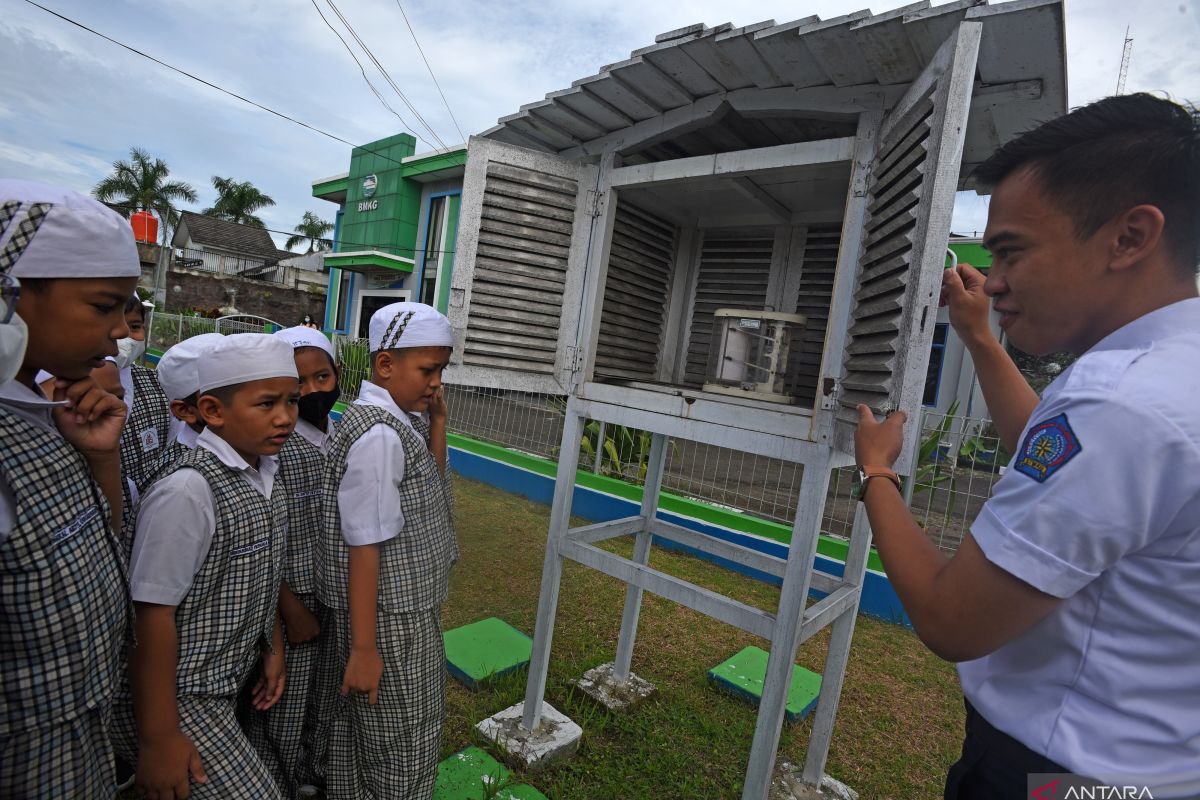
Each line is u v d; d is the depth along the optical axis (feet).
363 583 5.55
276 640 6.08
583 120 7.74
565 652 10.55
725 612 6.54
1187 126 2.78
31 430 3.25
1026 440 2.84
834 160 6.20
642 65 6.41
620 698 9.26
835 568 14.02
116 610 3.74
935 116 4.63
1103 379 2.65
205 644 4.74
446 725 8.37
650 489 9.39
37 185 3.34
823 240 8.39
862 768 8.56
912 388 4.41
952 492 14.64
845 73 5.77
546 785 7.48
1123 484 2.49
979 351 4.69
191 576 4.51
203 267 82.48
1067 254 3.00
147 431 7.38
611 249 8.33
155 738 4.40
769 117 6.78
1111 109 2.91
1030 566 2.64
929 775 8.55
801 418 6.21
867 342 5.41
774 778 8.00
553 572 7.99
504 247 7.96
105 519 3.68
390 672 5.81
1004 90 5.41
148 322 40.91
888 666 11.35
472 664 9.64
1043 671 2.96
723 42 5.81
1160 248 2.87
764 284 8.95
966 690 3.41
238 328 43.57
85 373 3.59
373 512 5.54
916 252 4.63
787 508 17.31
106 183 92.99
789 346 7.43
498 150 7.82
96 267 3.33
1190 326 2.73
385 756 5.93
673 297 9.60
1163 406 2.48
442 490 6.94
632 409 7.51
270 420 4.95
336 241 59.67
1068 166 2.92
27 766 3.25
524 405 21.02
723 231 9.34
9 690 3.17
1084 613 2.79
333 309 58.13
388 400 6.13
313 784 7.04
